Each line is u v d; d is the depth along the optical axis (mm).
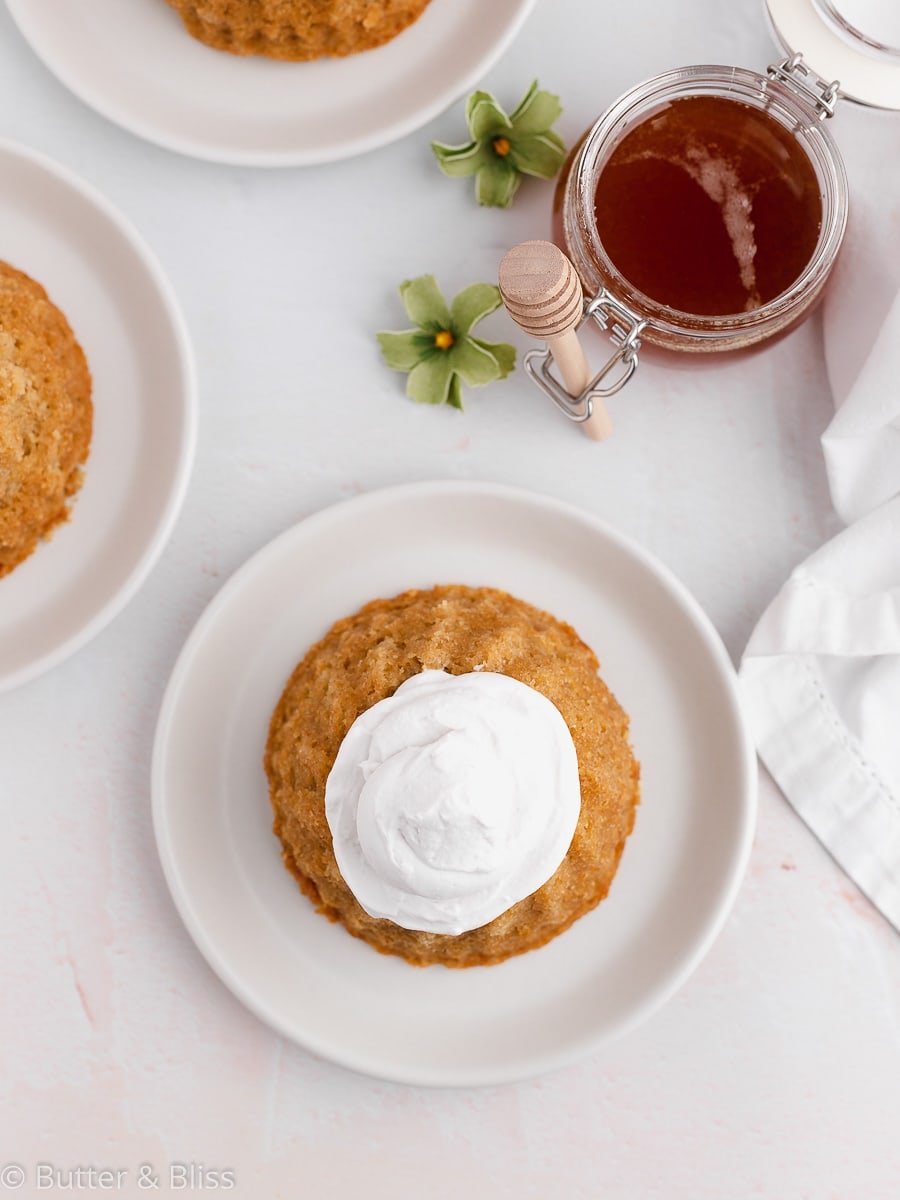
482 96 554
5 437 546
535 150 563
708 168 529
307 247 581
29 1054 575
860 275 556
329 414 581
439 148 555
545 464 581
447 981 561
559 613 572
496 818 488
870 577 558
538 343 582
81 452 569
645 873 563
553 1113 577
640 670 569
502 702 507
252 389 580
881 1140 576
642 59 578
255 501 580
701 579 582
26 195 563
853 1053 576
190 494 579
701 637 557
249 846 563
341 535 562
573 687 538
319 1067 576
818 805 572
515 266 470
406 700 511
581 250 521
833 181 519
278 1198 573
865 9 516
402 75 568
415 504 559
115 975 575
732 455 582
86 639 546
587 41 578
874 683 561
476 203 580
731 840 552
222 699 563
